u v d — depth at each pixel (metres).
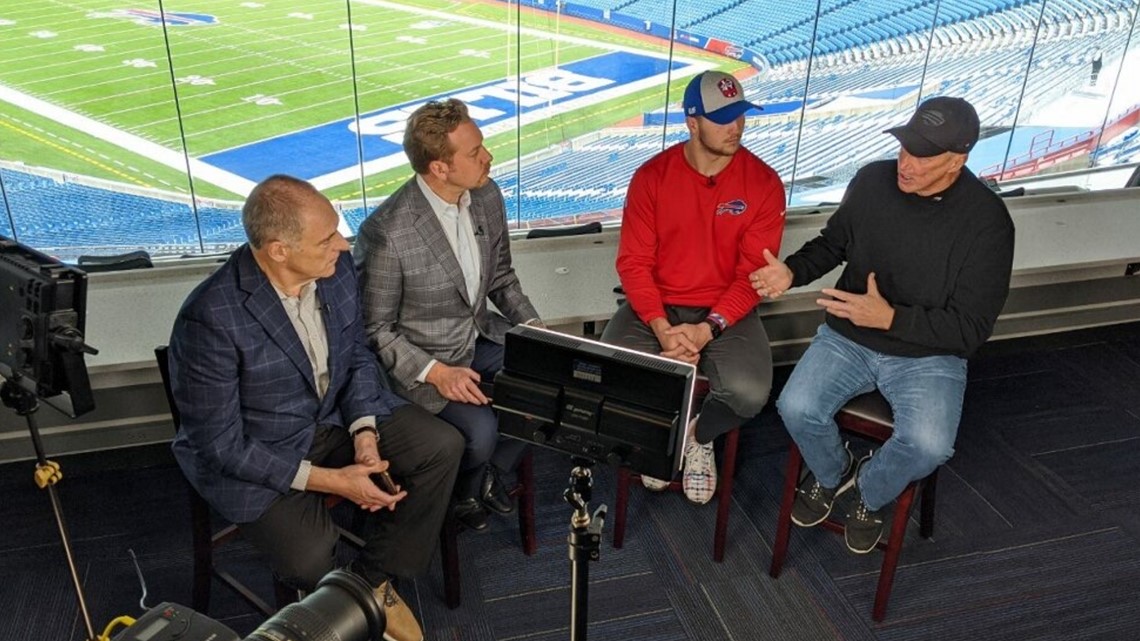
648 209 2.24
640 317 2.28
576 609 1.32
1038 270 2.80
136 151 15.34
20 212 14.09
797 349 3.09
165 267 2.69
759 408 2.15
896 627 2.09
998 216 1.93
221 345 1.64
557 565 2.27
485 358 2.14
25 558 2.23
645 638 2.05
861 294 2.09
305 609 1.09
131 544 2.29
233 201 14.65
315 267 1.65
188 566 2.22
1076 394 3.00
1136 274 3.28
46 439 2.56
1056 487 2.56
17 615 2.06
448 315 2.04
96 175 14.91
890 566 2.05
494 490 2.13
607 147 17.86
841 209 2.14
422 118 1.84
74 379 1.28
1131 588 2.21
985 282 1.94
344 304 1.84
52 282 1.22
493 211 2.09
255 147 15.79
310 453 1.87
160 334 2.34
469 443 1.98
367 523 2.11
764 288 2.11
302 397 1.81
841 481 2.21
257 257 1.67
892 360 2.07
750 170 2.20
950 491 2.54
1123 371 3.13
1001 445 2.74
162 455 2.62
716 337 2.21
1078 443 2.75
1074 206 3.26
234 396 1.68
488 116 17.42
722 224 2.21
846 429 2.08
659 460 1.16
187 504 2.44
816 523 2.24
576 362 1.19
